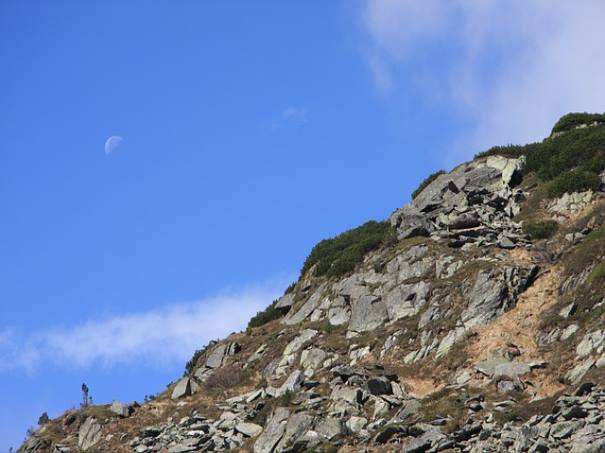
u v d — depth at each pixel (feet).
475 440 181.37
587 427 168.45
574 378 194.49
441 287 249.55
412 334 239.50
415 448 184.96
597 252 230.48
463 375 213.05
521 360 210.79
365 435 199.00
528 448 171.01
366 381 217.97
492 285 236.63
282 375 258.57
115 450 246.06
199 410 252.62
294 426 209.26
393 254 275.18
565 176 277.85
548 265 243.19
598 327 204.13
